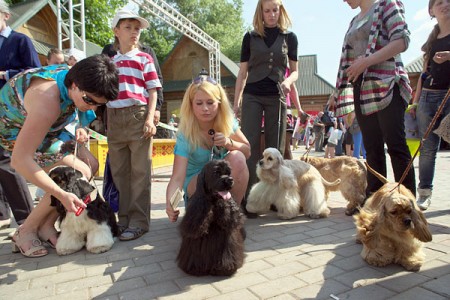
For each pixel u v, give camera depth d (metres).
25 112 2.63
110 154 3.64
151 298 2.18
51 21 14.05
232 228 2.47
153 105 3.53
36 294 2.28
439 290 2.16
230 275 2.46
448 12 3.90
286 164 4.33
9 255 3.05
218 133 3.03
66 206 2.40
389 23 3.53
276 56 4.27
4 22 3.80
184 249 2.56
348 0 4.05
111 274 2.56
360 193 4.25
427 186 4.23
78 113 3.11
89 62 2.32
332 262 2.67
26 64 3.79
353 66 3.51
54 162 3.05
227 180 2.32
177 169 3.01
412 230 2.39
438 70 4.05
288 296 2.16
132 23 3.49
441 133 3.27
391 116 3.59
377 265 2.57
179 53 26.14
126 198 3.73
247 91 4.41
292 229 3.65
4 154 3.64
